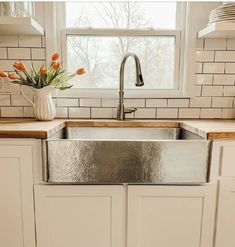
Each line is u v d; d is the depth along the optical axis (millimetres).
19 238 1018
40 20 1369
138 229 1022
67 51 1469
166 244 1036
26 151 961
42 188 980
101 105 1475
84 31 1442
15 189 983
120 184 993
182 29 1463
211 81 1454
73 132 1318
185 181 975
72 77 1349
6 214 997
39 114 1289
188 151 959
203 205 1008
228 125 1157
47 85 1257
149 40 1479
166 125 1328
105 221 1015
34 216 1003
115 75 1504
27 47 1390
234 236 1036
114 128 1333
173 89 1512
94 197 995
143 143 955
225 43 1415
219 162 988
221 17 1214
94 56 1485
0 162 965
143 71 1503
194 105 1479
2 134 938
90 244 1032
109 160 960
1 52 1389
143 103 1478
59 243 1027
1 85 1412
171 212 1011
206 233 1028
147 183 989
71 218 1009
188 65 1434
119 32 1447
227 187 996
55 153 945
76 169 957
